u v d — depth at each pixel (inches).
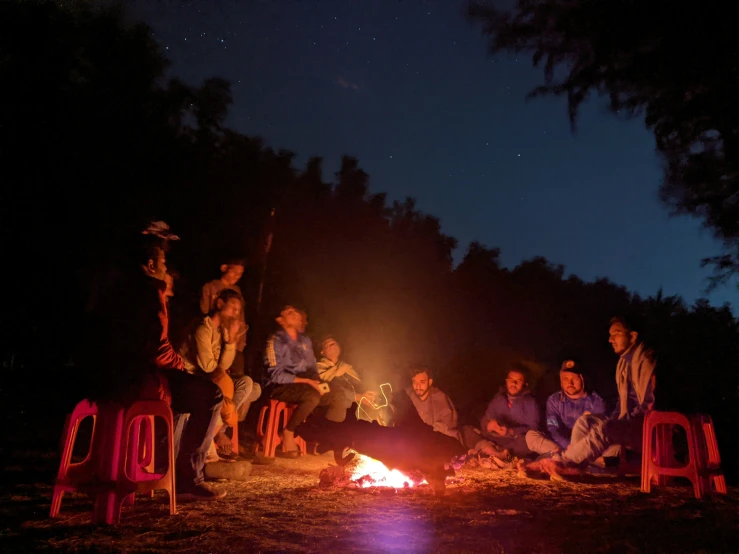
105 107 401.7
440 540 161.9
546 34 270.4
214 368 251.3
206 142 475.8
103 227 363.6
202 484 206.1
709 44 239.3
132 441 189.9
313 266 517.0
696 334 330.0
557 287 671.1
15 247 353.7
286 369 295.7
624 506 206.5
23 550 145.1
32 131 369.4
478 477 256.4
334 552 148.9
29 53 372.8
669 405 291.4
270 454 284.7
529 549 154.9
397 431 226.2
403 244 606.5
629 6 247.9
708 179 280.7
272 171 514.0
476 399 461.4
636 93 269.3
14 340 345.4
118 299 190.9
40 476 219.5
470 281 633.0
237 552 147.5
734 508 206.5
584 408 277.3
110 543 152.1
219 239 444.8
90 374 180.5
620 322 270.7
